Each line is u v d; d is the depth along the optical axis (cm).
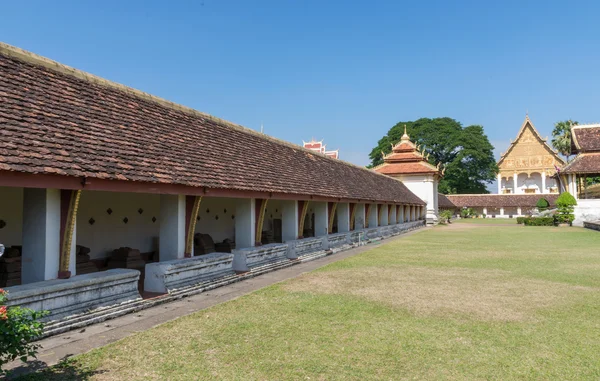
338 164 2377
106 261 1090
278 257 1276
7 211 889
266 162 1366
